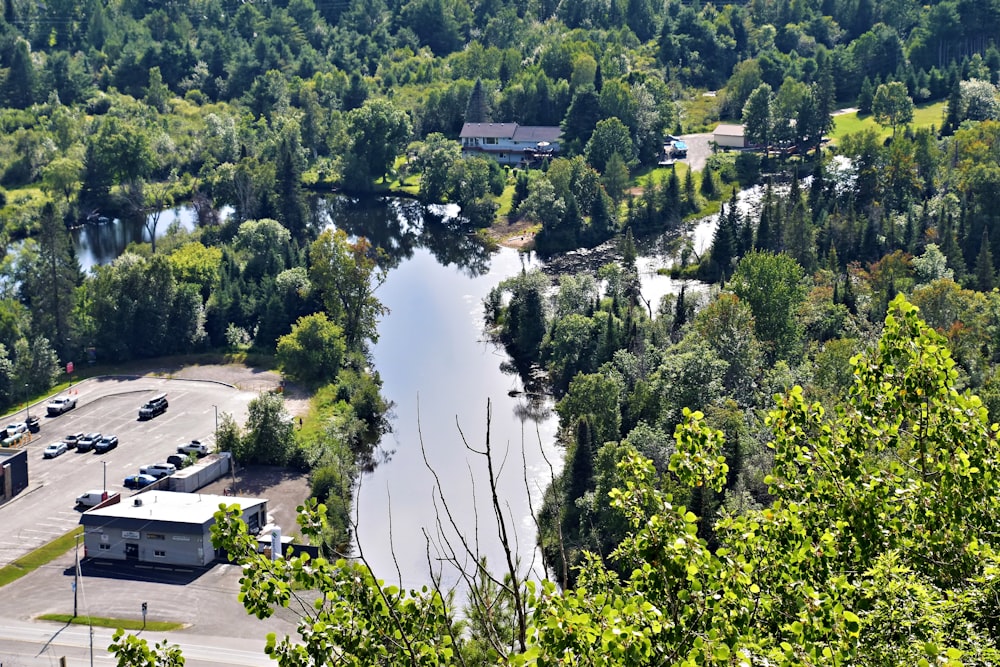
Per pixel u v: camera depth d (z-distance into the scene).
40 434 120.88
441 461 112.44
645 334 131.88
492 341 150.38
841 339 124.44
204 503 96.88
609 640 22.62
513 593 23.72
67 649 78.94
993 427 30.53
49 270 145.00
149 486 103.12
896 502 30.11
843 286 147.38
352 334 147.75
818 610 26.02
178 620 82.94
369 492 105.56
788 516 29.55
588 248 194.88
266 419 110.94
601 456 92.19
